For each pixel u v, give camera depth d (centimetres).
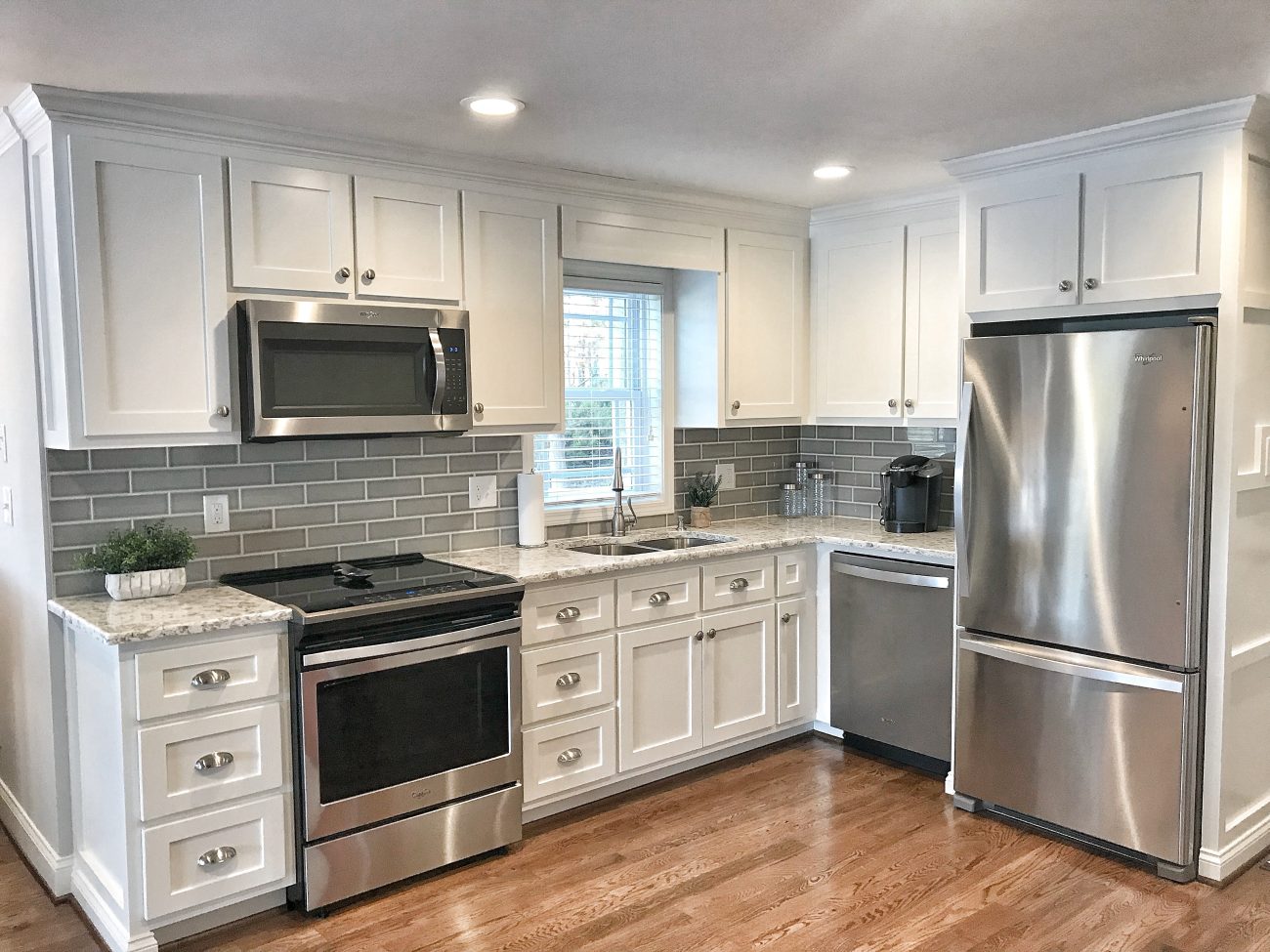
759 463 475
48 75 243
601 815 347
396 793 289
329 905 284
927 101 274
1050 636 322
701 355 421
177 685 252
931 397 400
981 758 344
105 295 265
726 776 383
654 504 432
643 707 362
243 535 318
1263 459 303
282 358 286
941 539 396
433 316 317
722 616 384
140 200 270
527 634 325
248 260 289
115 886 260
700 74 249
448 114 282
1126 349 297
